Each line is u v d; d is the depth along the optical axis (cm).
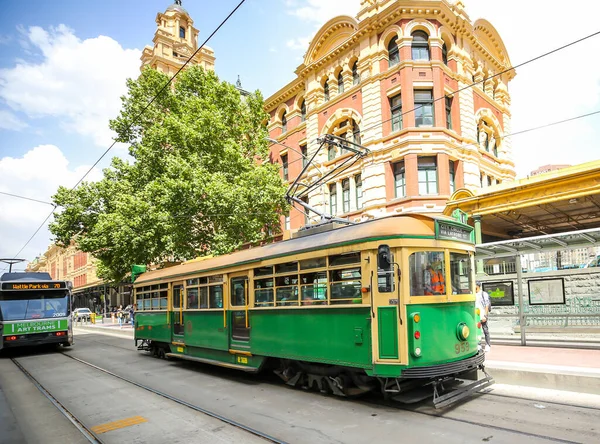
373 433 576
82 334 2812
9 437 627
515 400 702
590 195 1395
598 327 1117
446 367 665
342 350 731
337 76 2472
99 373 1169
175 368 1231
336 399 765
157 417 702
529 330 1240
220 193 1973
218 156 2178
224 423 657
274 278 899
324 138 1298
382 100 2153
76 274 6750
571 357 928
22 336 1622
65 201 2320
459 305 730
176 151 2155
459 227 779
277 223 2350
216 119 2162
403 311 654
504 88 2622
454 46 2186
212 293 1121
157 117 2402
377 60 2183
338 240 760
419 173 2031
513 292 1334
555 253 1359
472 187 2116
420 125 2056
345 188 2364
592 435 533
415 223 705
